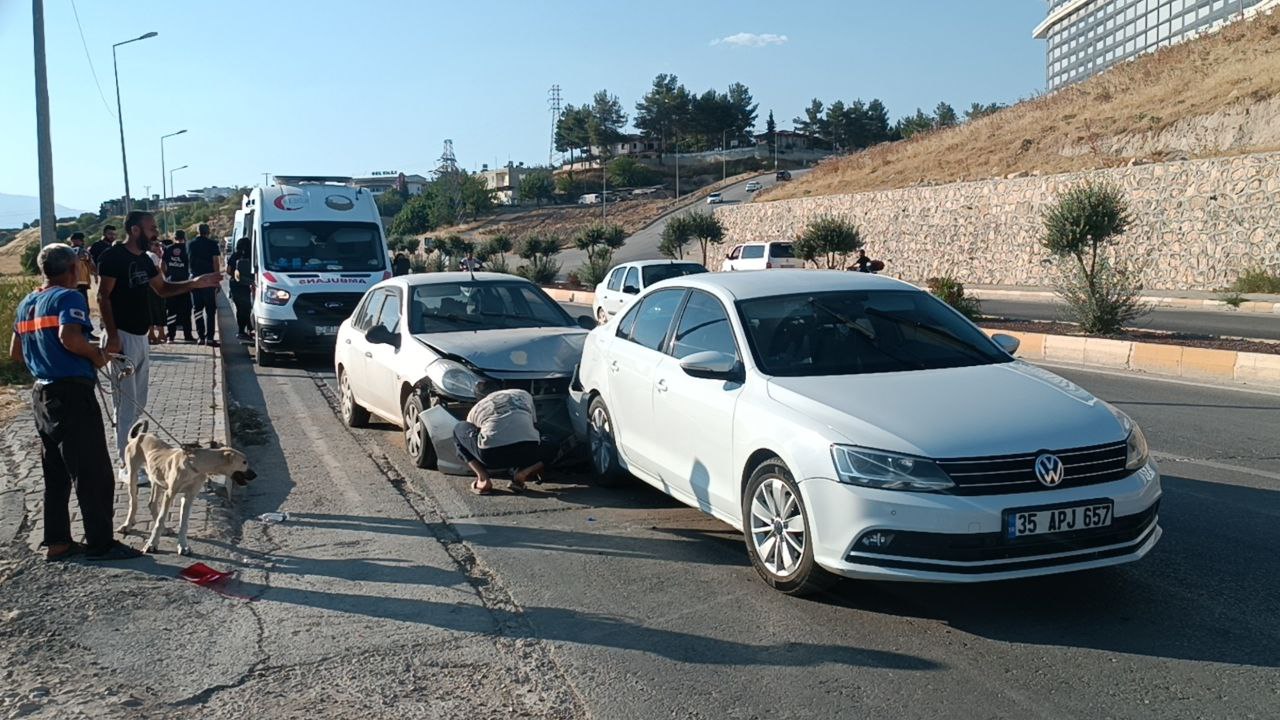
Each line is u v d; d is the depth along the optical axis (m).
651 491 7.63
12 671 4.39
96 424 5.78
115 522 6.51
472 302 9.59
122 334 7.41
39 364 5.66
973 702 3.97
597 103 157.50
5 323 13.65
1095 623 4.77
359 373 9.93
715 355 5.78
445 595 5.33
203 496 7.16
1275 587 5.18
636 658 4.48
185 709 4.04
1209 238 30.09
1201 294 27.44
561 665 4.42
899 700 4.00
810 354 5.77
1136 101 44.00
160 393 11.25
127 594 5.27
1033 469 4.59
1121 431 4.88
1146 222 31.98
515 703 4.06
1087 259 32.72
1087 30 78.69
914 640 4.61
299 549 6.13
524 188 130.38
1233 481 7.43
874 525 4.58
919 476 4.55
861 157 60.97
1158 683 4.10
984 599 5.12
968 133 54.28
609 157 154.12
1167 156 35.72
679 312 6.75
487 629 4.86
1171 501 6.89
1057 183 36.09
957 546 4.49
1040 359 15.99
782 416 5.16
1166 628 4.68
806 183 61.72
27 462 8.06
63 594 5.27
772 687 4.15
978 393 5.17
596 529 6.59
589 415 7.70
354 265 16.03
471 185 121.81
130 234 7.39
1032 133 47.12
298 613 5.06
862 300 6.30
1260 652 4.38
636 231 82.06
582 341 8.88
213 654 4.56
